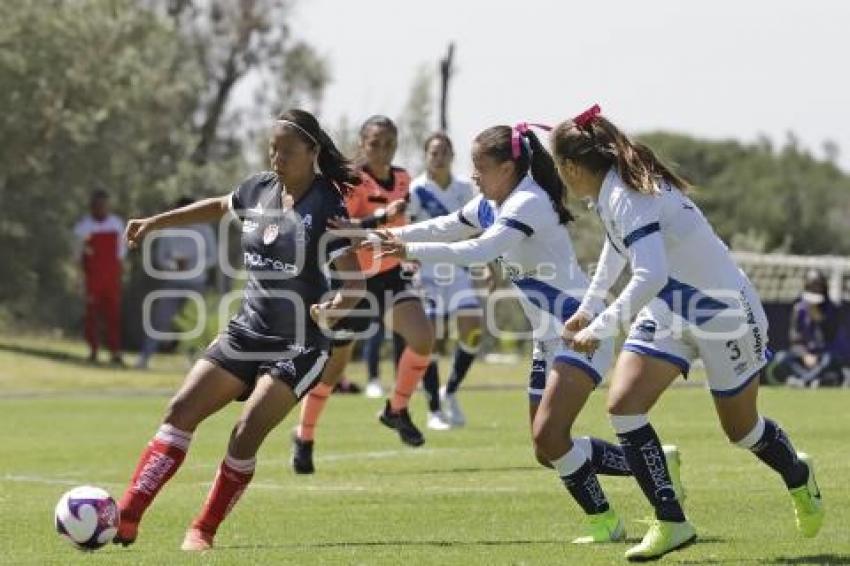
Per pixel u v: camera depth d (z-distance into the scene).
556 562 15.46
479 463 25.58
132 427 34.31
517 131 17.31
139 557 15.82
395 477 23.67
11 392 45.16
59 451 28.92
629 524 18.16
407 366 26.70
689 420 34.09
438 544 16.86
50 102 64.25
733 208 128.62
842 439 28.92
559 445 16.55
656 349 15.64
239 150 87.88
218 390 16.58
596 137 15.32
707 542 16.77
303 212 16.47
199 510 20.12
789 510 19.23
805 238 125.00
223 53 87.88
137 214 73.69
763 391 44.06
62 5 66.25
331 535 17.75
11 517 19.56
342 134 61.09
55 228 65.50
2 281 65.12
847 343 47.09
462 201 30.70
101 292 52.25
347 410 38.00
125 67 67.50
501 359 58.78
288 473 24.39
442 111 46.50
